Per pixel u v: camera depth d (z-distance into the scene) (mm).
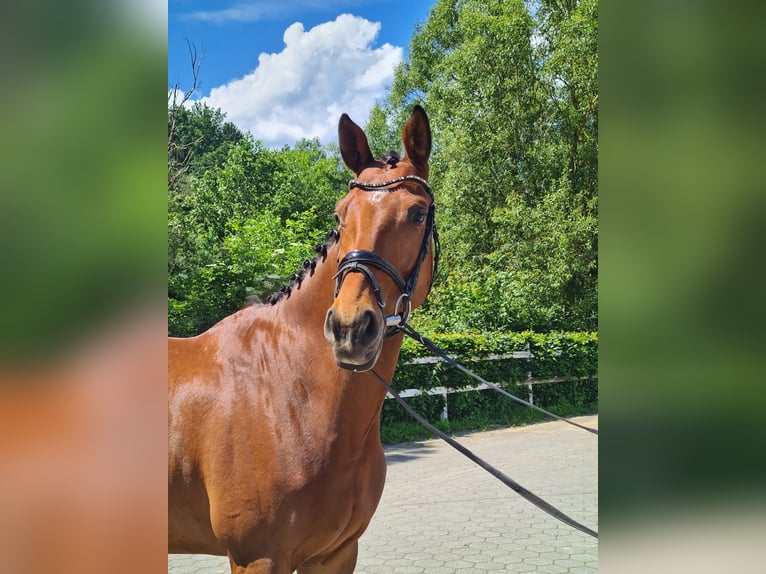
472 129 17562
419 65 27781
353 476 2168
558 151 17078
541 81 17531
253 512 2064
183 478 2215
